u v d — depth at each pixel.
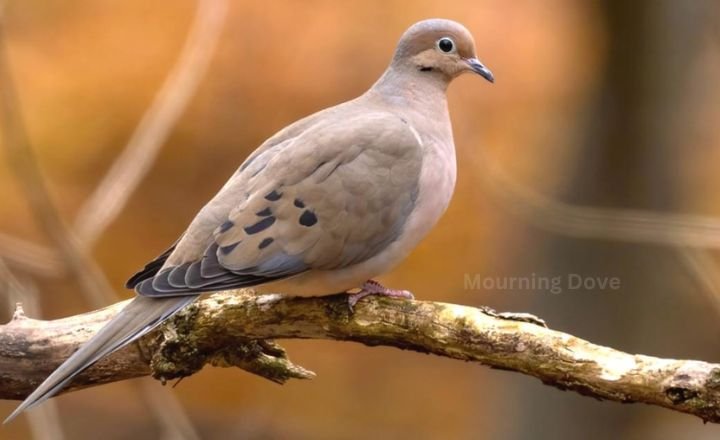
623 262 14.78
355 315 7.54
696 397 6.43
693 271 13.31
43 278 16.55
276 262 7.49
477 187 17.66
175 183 17.11
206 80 17.02
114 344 7.01
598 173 14.41
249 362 7.77
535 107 17.20
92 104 17.03
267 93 17.09
